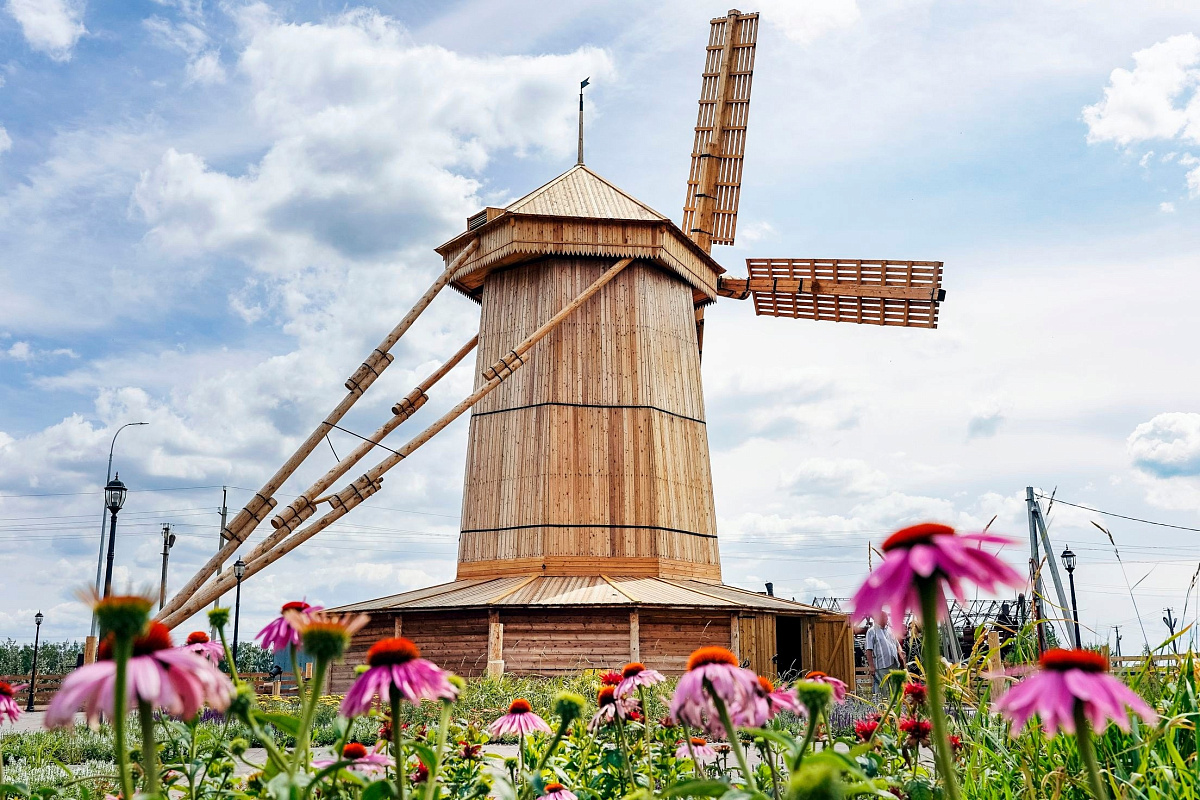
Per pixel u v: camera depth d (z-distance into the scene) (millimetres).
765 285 33719
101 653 2857
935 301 31266
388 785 3396
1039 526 23922
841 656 27109
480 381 30594
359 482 26875
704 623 25984
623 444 28672
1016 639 5805
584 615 25438
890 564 2654
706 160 35812
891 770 5492
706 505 30297
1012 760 5238
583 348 29375
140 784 5078
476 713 16125
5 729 19203
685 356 31250
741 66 36625
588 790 5652
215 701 2861
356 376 28812
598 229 29953
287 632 3842
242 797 4535
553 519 27656
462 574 28656
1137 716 4980
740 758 3279
